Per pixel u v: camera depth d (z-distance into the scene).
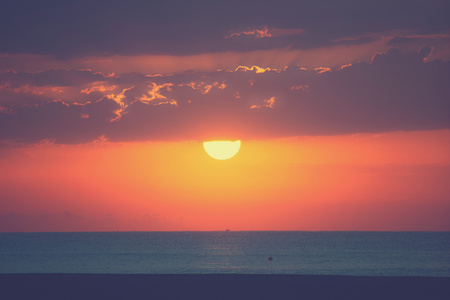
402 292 57.12
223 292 56.62
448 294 55.84
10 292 55.88
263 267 118.94
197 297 53.72
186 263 132.00
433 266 122.00
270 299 53.16
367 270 111.19
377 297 54.31
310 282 64.00
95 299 52.16
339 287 60.59
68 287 59.25
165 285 61.19
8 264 130.25
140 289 58.31
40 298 52.47
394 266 122.38
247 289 58.81
